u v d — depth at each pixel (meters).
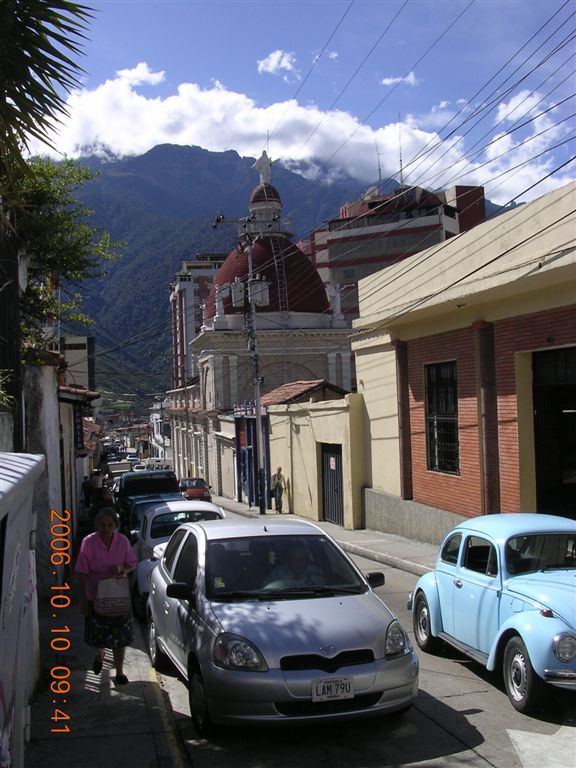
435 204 67.75
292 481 30.23
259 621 5.91
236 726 5.57
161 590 7.86
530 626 6.30
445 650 8.48
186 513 12.93
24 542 4.07
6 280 10.27
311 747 5.81
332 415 24.42
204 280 82.31
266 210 51.38
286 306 49.06
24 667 4.32
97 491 22.67
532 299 13.21
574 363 12.91
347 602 6.33
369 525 21.98
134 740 5.89
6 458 4.20
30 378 12.18
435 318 17.11
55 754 5.64
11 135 7.69
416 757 5.58
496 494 14.83
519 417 13.96
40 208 11.36
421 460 18.55
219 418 46.22
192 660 6.20
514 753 5.62
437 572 8.41
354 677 5.60
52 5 7.07
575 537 7.41
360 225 70.19
